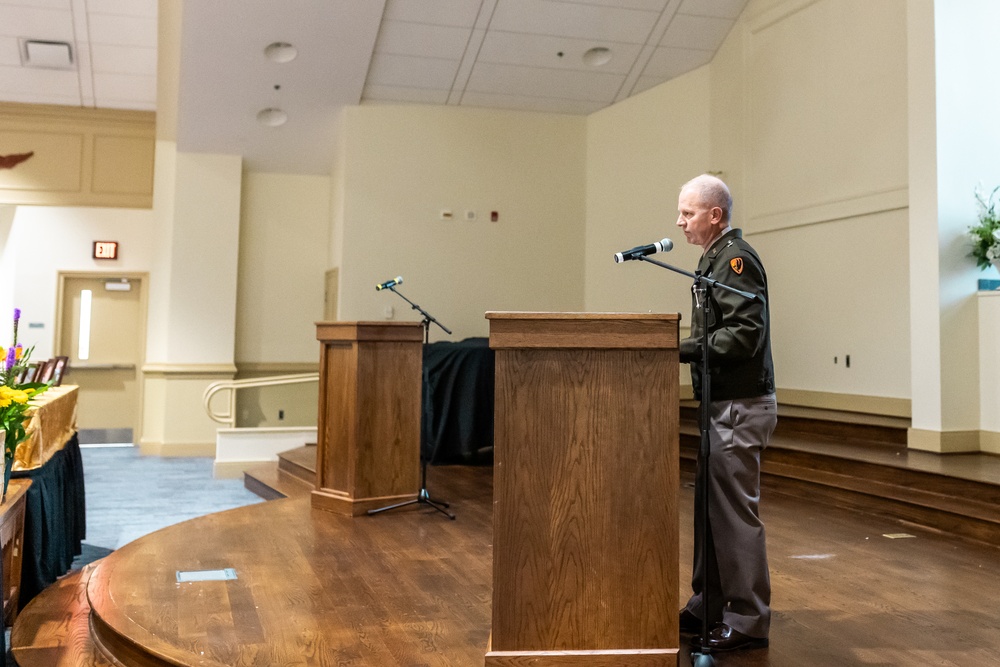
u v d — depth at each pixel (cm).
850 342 613
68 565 405
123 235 916
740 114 708
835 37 619
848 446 518
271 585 304
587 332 214
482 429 620
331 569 327
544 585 213
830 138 624
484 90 783
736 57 711
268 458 710
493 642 212
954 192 487
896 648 241
